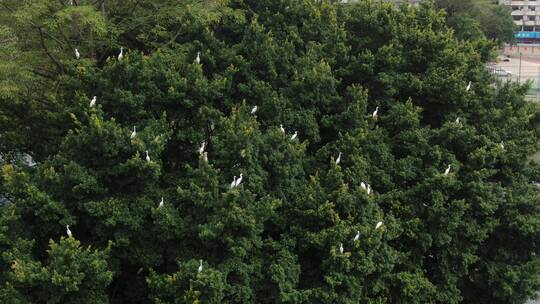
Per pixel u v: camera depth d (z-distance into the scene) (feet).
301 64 51.88
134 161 37.60
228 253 38.45
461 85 53.42
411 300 45.34
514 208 52.47
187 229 38.63
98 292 36.52
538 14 410.52
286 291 38.45
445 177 46.24
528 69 262.06
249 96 49.42
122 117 43.04
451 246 49.75
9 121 50.44
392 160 50.11
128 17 59.77
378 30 59.41
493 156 50.11
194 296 33.83
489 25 258.57
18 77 48.06
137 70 43.52
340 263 38.45
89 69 43.55
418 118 53.57
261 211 38.55
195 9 53.42
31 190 36.55
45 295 34.14
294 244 41.86
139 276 43.78
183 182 42.29
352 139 47.14
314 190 42.22
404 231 46.70
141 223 39.47
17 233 37.45
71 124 45.03
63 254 33.32
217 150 41.65
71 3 56.24
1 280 35.96
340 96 53.83
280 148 43.91
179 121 45.85
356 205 41.88
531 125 61.67
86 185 37.68
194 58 51.11
